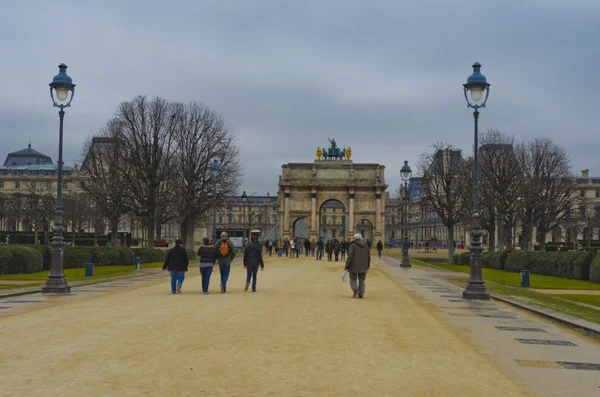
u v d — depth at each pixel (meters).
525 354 16.97
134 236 176.00
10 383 12.39
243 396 11.68
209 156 89.50
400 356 15.80
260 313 23.48
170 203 86.69
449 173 98.50
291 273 53.28
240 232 169.25
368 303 28.22
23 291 31.89
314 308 25.52
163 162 85.44
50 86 34.06
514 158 96.06
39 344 16.64
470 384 13.12
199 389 12.10
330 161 141.88
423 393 12.27
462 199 99.62
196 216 95.31
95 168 86.81
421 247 173.62
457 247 182.25
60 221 33.06
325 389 12.34
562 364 15.72
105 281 42.34
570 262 48.94
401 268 67.06
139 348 16.12
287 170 142.12
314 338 18.05
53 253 32.66
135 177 83.25
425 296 33.22
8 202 159.38
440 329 20.61
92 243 129.50
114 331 18.86
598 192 186.88
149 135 83.94
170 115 87.19
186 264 32.81
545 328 22.11
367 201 141.38
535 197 95.75
